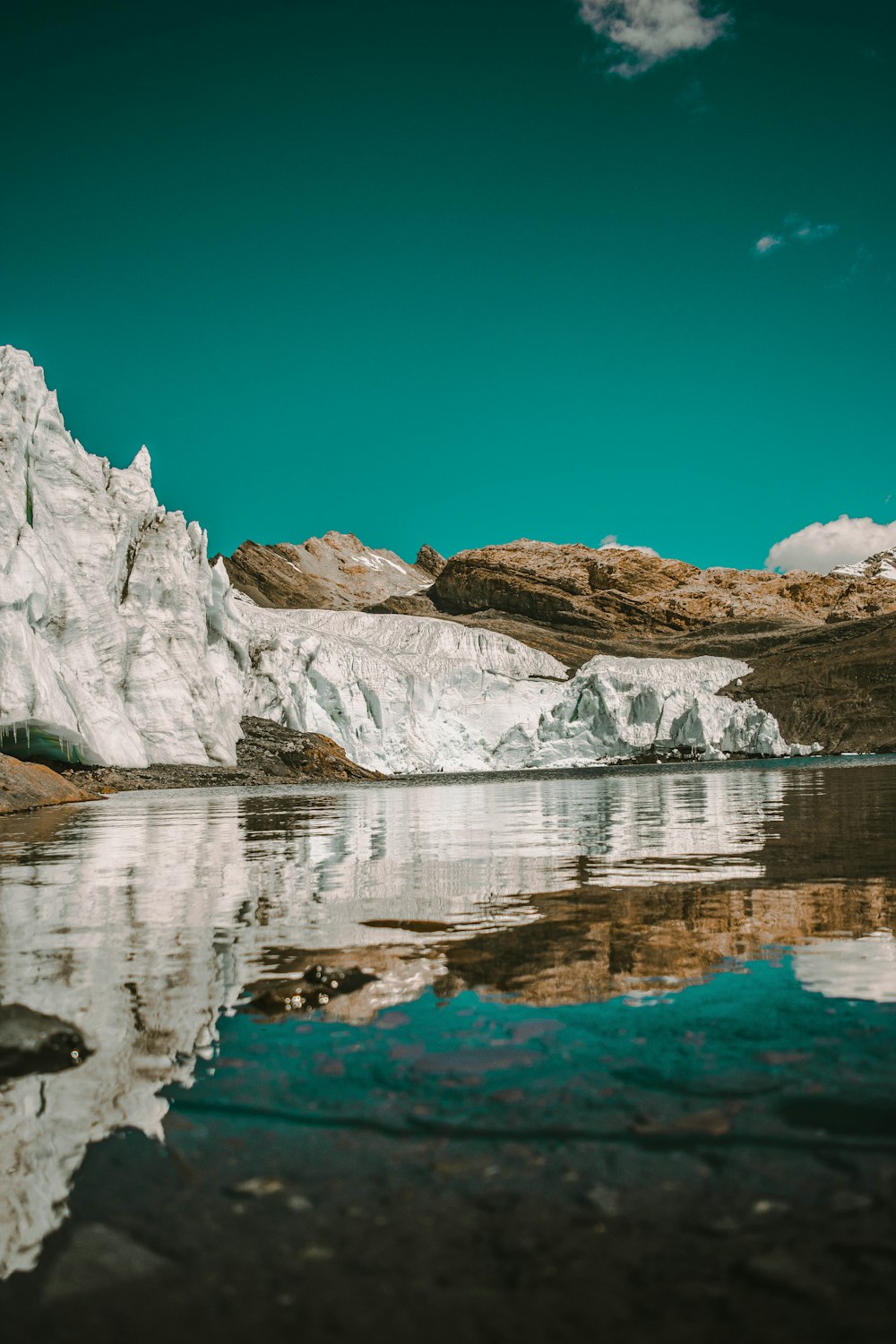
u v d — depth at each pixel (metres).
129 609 44.62
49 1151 2.56
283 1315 1.84
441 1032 3.54
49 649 37.91
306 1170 2.44
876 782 26.41
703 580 158.38
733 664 91.19
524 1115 2.74
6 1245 2.12
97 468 46.47
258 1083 3.02
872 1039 3.33
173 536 47.53
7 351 40.44
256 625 60.66
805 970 4.36
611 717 72.62
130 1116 2.79
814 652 95.06
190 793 33.22
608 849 10.29
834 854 9.14
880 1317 1.78
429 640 85.12
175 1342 1.75
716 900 6.41
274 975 4.45
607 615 144.62
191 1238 2.13
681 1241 2.07
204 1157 2.52
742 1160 2.43
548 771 63.97
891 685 80.00
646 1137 2.58
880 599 147.62
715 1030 3.47
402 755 65.12
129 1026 3.67
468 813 18.31
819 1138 2.55
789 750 73.88
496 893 7.07
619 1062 3.17
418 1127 2.68
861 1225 2.11
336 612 91.56
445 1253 2.05
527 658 87.12
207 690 46.19
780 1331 1.75
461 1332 1.77
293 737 52.09
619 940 5.16
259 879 8.28
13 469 37.50
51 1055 3.31
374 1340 1.75
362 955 4.90
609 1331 1.76
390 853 10.55
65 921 6.09
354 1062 3.22
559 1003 3.90
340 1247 2.08
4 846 12.09
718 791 24.91
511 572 157.88
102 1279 1.98
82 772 37.12
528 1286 1.92
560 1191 2.30
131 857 10.40
